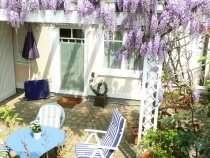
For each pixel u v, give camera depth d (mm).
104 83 7984
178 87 4719
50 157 4848
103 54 8117
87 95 8641
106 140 4582
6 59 8359
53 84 8945
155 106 4645
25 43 8094
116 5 4281
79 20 4480
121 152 5203
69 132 6094
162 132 4367
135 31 4207
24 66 9055
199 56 6992
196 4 4043
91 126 6492
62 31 8508
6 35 8242
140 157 4477
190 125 3604
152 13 4082
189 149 3816
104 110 7656
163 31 4148
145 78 4570
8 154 4277
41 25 8414
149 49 4215
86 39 8172
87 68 8406
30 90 8359
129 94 8141
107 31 4422
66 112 7398
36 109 7594
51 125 5383
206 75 6281
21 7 4719
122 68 8039
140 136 4809
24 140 4309
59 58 8773
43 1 4520
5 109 3488
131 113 7473
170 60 5355
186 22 4105
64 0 4414
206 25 4227
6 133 5754
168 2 4043
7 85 8539
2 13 4895
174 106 4281
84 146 4523
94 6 4375
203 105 4273
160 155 4129
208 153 3271
